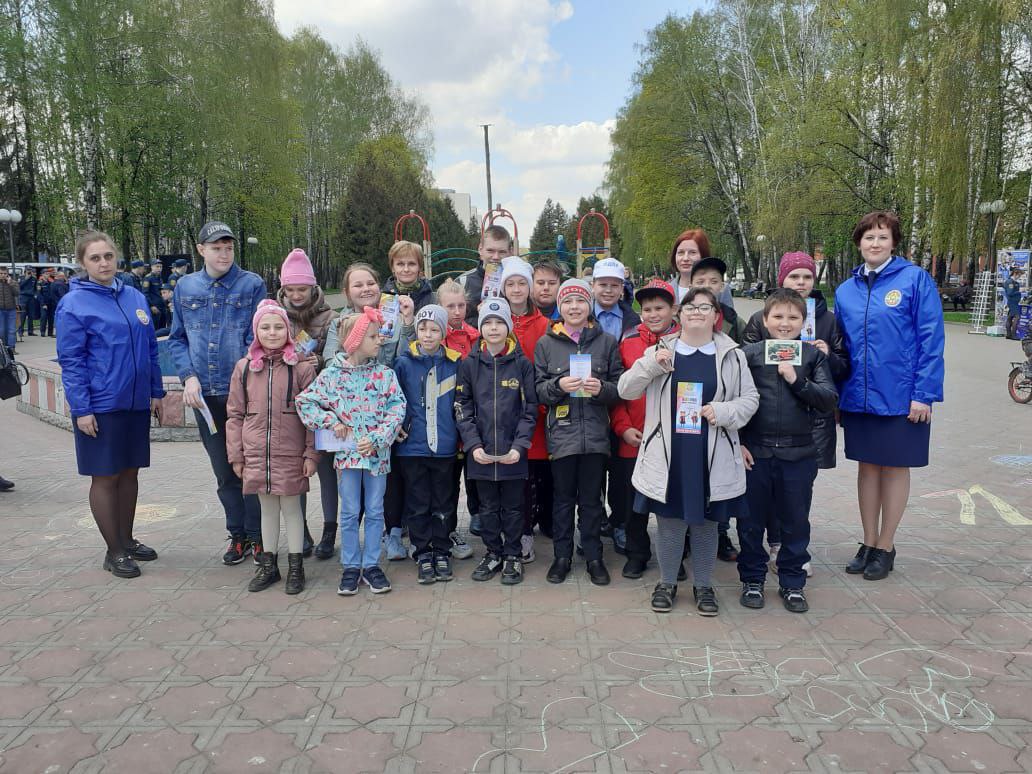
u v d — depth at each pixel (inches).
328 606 153.7
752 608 150.6
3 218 761.6
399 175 1510.8
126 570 169.8
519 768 99.9
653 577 169.0
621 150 1529.3
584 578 168.7
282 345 157.9
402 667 127.4
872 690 118.6
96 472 165.6
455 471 175.5
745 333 172.1
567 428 161.9
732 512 143.9
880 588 159.6
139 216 1097.4
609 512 219.5
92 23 907.4
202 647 135.3
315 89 1659.7
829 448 168.7
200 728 109.8
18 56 853.8
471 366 165.9
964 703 114.7
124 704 116.5
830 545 187.3
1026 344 396.5
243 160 1154.7
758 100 1195.9
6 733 109.1
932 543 186.7
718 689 119.4
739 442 145.6
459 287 184.4
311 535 200.4
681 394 142.2
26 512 223.5
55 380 359.9
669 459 144.1
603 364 164.4
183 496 238.8
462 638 138.3
